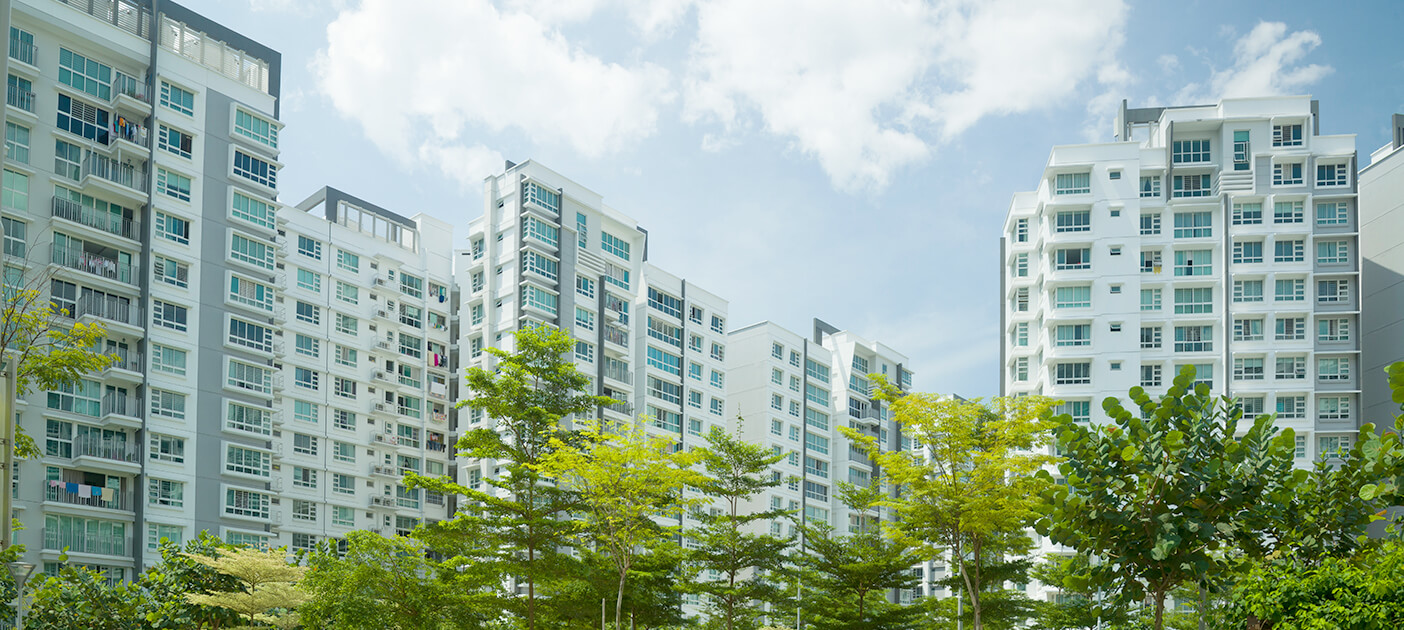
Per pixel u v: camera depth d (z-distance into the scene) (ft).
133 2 205.77
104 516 187.01
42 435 181.88
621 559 136.26
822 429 348.38
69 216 188.96
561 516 172.65
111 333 193.16
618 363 286.66
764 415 324.39
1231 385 248.93
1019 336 273.95
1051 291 262.26
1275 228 253.03
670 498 140.77
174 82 207.62
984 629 162.30
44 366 106.73
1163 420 35.58
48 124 189.26
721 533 168.55
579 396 141.69
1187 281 256.11
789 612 180.14
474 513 137.18
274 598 127.03
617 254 297.33
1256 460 34.81
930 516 131.85
